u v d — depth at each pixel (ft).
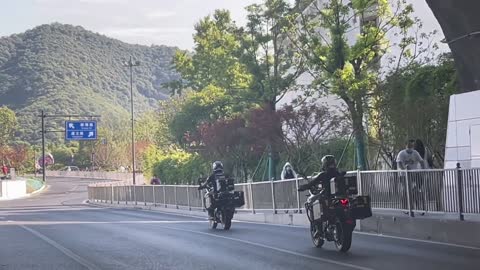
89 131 234.58
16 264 41.45
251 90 118.32
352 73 82.74
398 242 48.65
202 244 51.24
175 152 177.58
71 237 59.67
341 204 42.83
